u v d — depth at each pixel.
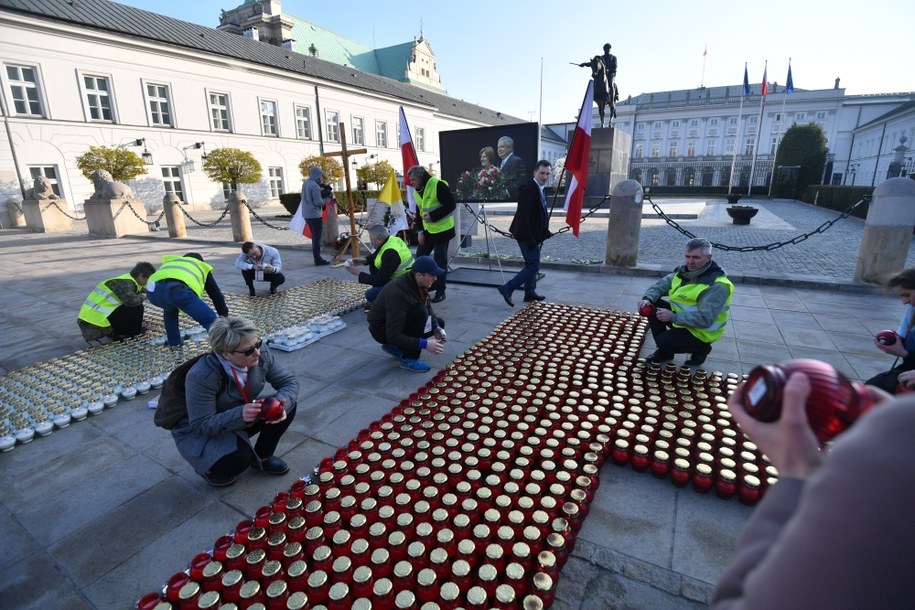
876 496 0.51
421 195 6.42
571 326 5.25
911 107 40.78
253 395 2.78
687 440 2.98
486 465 2.85
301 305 6.48
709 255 3.98
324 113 34.59
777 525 0.75
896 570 0.49
